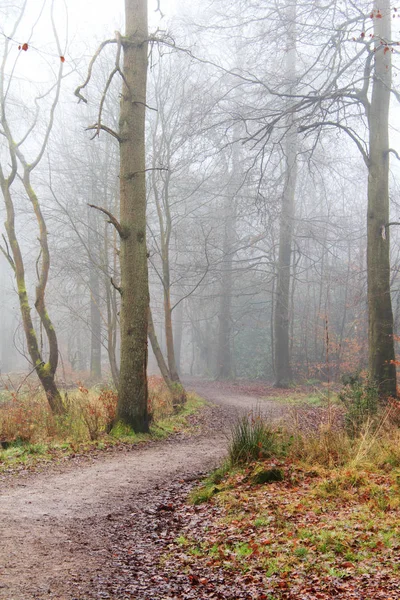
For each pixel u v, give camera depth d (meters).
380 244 16.81
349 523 6.58
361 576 5.20
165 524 7.26
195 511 7.77
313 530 6.48
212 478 9.30
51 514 7.52
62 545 6.32
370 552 5.74
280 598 4.94
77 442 12.66
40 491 8.76
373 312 16.72
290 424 12.10
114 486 9.23
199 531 6.89
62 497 8.45
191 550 6.20
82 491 8.86
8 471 10.02
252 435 10.20
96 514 7.63
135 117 14.31
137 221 14.33
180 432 15.23
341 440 10.18
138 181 14.33
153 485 9.38
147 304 14.53
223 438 14.55
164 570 5.70
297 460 9.67
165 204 24.03
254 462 9.45
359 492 7.88
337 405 18.14
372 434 10.98
